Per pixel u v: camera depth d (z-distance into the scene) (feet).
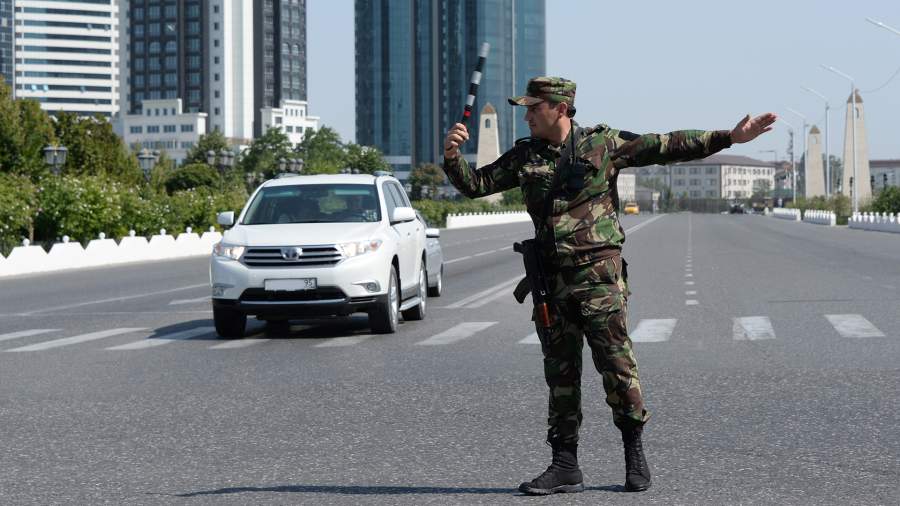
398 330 94.12
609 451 43.83
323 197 96.48
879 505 34.76
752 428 48.03
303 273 87.56
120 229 274.36
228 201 335.06
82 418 53.42
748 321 95.35
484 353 76.89
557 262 35.27
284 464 42.52
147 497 37.63
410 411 53.88
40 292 157.69
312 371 69.15
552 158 35.40
